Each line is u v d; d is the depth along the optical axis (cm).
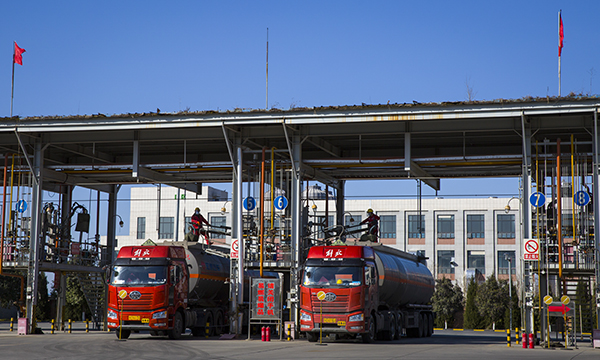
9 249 3161
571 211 2775
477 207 7319
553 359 1942
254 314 2741
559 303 2497
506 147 3244
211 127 2902
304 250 2970
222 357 1928
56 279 3647
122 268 2694
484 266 7225
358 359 1878
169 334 2730
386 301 3008
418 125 2794
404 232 7412
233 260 2894
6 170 3114
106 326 3744
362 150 3397
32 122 2923
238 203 2898
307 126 2897
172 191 7544
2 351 2114
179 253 2836
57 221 3578
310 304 2580
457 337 3775
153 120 2847
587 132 2814
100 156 3497
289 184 3212
